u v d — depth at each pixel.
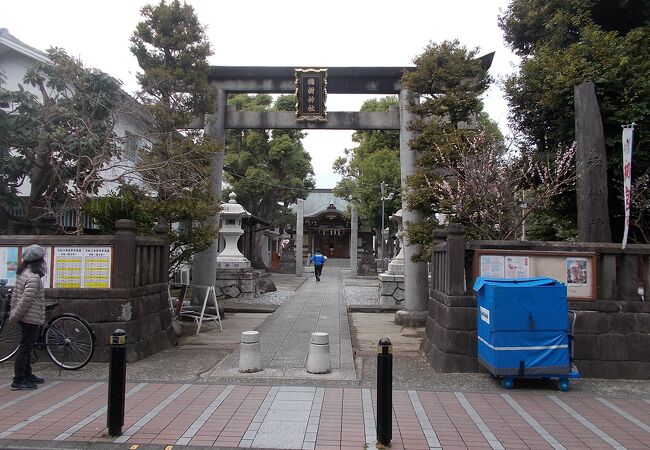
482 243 7.59
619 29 11.06
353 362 7.96
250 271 17.84
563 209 11.83
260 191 30.91
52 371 7.23
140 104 10.59
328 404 5.89
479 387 6.68
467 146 9.68
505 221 9.05
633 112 8.91
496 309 6.47
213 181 12.53
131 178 10.52
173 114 10.72
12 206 11.53
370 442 4.80
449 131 10.18
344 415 5.52
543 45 10.84
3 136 10.69
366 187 29.36
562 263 7.40
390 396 4.77
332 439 4.86
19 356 6.38
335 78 12.67
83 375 7.04
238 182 30.44
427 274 12.39
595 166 7.99
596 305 7.29
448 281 7.55
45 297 7.75
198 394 6.26
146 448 4.63
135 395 6.20
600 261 7.45
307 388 6.54
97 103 10.45
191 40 11.34
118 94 11.09
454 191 9.41
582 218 8.02
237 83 12.78
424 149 10.48
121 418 4.91
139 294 8.19
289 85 12.83
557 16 10.52
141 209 9.75
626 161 7.32
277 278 29.72
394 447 4.71
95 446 4.66
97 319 7.72
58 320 7.37
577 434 5.09
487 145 9.58
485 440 4.90
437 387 6.67
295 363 7.86
